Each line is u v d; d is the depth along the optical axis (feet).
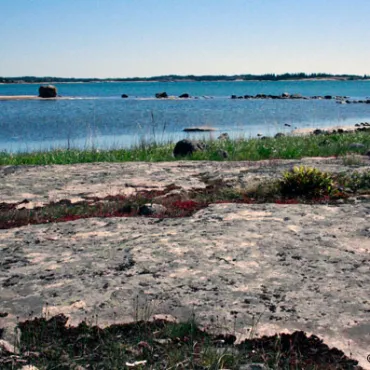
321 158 54.85
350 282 17.30
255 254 19.98
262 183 35.81
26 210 30.01
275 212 27.30
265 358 13.09
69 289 16.79
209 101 327.26
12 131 125.29
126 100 335.67
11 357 13.12
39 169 45.34
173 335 14.01
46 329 14.40
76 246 21.65
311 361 12.94
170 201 32.12
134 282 17.28
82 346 13.76
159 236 22.79
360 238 22.26
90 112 202.59
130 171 43.86
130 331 14.40
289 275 17.87
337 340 13.64
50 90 338.75
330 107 251.39
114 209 30.37
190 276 17.74
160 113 201.05
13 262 19.65
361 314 15.02
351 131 102.83
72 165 48.19
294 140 75.00
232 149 62.85
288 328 14.23
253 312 15.12
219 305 15.55
